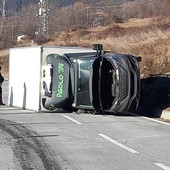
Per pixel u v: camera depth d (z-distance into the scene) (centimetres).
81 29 7119
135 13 8038
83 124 1524
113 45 4378
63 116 1784
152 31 4231
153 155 1011
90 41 5697
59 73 1914
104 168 877
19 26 9131
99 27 7162
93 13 8394
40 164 904
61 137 1234
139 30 4641
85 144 1133
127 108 1781
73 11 8456
